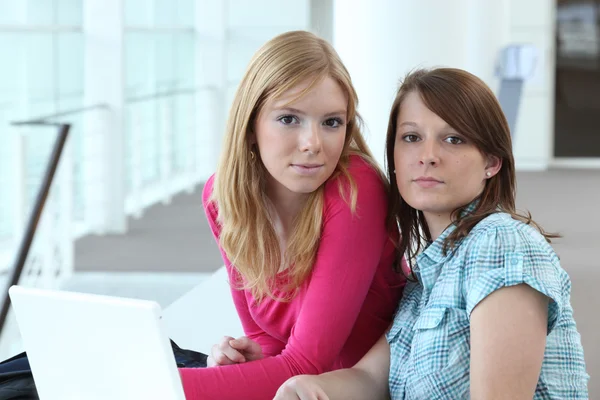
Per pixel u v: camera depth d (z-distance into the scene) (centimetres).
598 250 512
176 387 117
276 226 167
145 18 840
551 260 130
